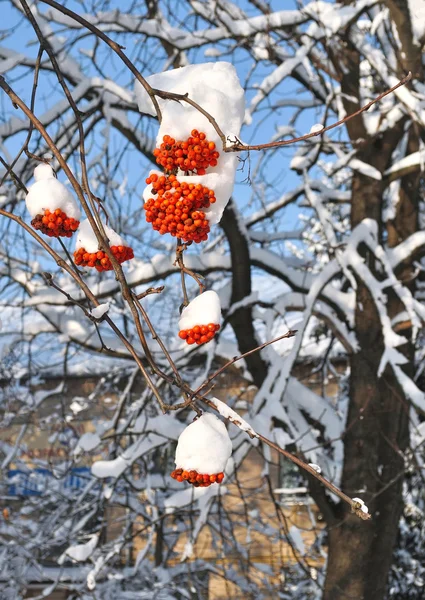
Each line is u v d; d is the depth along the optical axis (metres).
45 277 2.12
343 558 7.57
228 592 9.74
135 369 8.80
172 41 7.23
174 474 2.16
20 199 7.51
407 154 8.72
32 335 8.75
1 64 6.57
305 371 13.05
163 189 2.06
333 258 7.77
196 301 2.14
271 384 7.32
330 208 10.01
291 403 8.22
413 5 6.25
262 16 7.04
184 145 2.10
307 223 9.47
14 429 13.50
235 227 7.64
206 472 2.13
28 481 10.74
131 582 10.52
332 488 1.87
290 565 11.25
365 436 7.70
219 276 9.88
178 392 9.59
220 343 8.18
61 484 10.08
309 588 10.49
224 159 2.16
